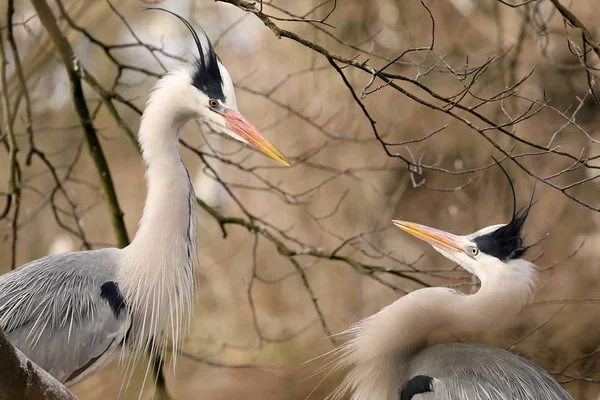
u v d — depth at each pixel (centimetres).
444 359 672
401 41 1534
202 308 1927
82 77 953
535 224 1569
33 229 1980
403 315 693
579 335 1396
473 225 1594
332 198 1702
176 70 725
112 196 950
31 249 1973
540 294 1499
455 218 1634
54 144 1945
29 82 1367
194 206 727
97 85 953
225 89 708
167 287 708
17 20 1395
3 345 446
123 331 698
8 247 1972
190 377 1652
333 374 1543
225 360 1656
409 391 672
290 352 1656
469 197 1609
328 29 1512
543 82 1502
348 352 724
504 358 667
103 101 953
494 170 1553
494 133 1414
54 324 667
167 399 889
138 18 1862
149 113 712
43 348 660
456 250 694
